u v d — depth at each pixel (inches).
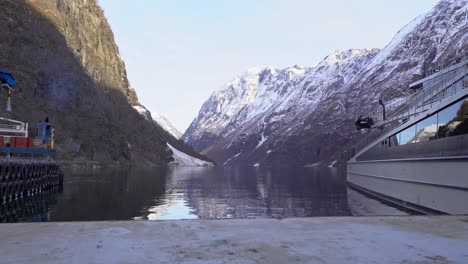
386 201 1518.2
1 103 3762.3
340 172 6299.2
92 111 5935.0
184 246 228.5
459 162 887.7
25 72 4756.4
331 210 1349.7
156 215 1175.6
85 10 7824.8
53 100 5108.3
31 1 5826.8
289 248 226.7
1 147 1568.7
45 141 2071.9
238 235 260.5
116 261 195.8
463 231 280.4
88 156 5177.2
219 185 2753.4
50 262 191.6
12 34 4906.5
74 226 283.6
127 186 2266.2
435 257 210.5
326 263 197.2
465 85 1013.8
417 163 1155.9
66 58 5826.8
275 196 1921.8
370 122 2279.8
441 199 982.4
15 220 997.8
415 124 1219.9
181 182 2979.8
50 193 1712.6
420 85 1742.1
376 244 238.7
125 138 6328.7
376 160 1686.8
